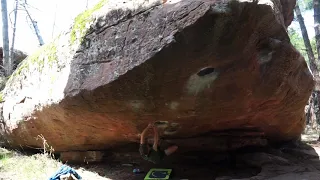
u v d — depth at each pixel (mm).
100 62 3344
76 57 3598
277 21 3139
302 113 5305
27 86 5141
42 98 4363
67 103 3801
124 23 3178
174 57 2926
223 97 3482
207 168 4914
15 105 5496
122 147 5141
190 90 3320
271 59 3404
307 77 4281
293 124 5430
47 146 5566
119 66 3150
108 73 3234
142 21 3059
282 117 4812
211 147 4906
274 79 3604
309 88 4504
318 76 9180
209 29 2797
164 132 4391
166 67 3002
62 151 5539
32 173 4672
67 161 5477
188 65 3012
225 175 4559
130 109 3625
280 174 4176
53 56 4184
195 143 4773
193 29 2781
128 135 4531
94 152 5273
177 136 4602
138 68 3025
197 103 3527
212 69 3195
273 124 4965
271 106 4137
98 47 3359
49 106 4191
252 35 3043
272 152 5391
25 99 5133
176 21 2832
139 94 3324
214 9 2691
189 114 3775
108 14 3301
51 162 5188
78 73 3539
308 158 5660
